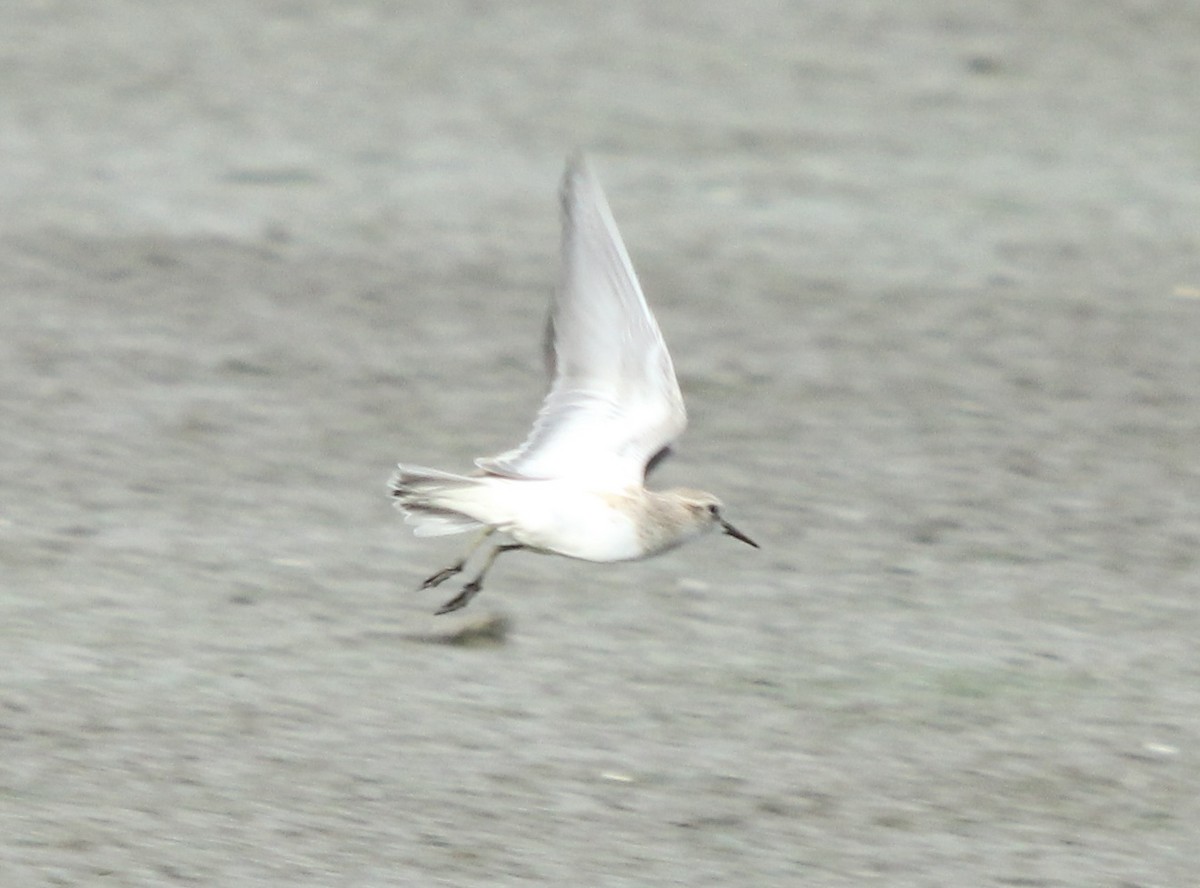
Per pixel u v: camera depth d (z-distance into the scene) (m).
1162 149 32.75
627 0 42.16
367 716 13.08
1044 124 34.06
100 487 18.00
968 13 41.16
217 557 16.31
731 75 36.75
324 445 19.52
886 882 11.02
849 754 12.86
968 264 26.91
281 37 38.44
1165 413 21.31
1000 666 14.59
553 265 26.52
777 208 29.25
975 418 21.00
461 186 30.02
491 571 16.20
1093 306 25.22
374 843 11.14
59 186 29.06
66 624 14.57
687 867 11.06
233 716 12.95
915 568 16.72
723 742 12.96
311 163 30.88
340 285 25.17
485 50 38.03
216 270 25.55
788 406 21.23
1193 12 41.25
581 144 32.41
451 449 19.58
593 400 11.29
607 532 11.09
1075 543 17.48
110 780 11.80
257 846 11.00
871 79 36.66
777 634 15.09
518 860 11.02
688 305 24.78
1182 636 15.36
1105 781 12.61
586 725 13.15
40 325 23.00
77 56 36.44
